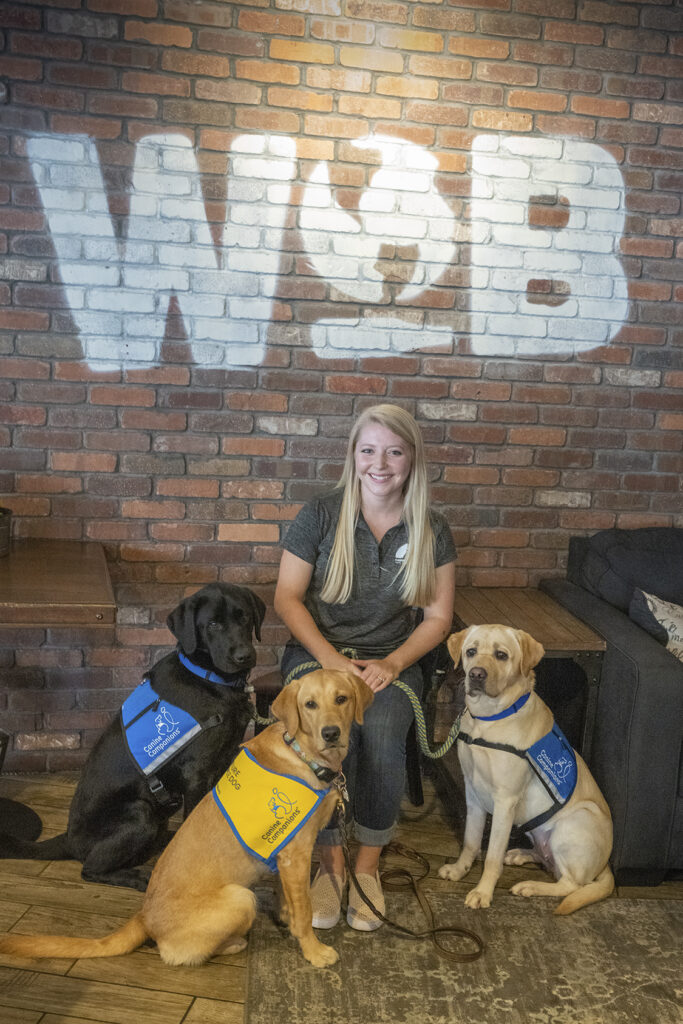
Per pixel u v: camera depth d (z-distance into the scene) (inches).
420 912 90.2
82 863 96.0
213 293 117.3
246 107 114.1
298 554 99.5
